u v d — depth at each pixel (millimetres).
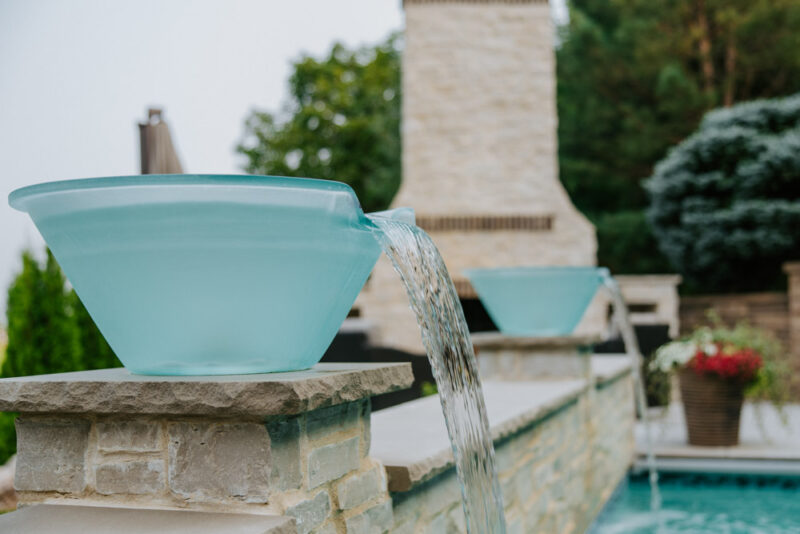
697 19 19312
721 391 7246
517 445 3625
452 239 12016
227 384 1669
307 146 26750
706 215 14742
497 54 12125
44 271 5453
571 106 20141
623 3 19406
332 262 1864
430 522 2654
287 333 1858
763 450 7074
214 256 1704
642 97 19641
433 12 12219
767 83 19125
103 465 1812
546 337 5070
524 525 3676
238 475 1707
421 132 12141
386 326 11820
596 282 5094
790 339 11547
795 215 13953
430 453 2490
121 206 1666
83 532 1596
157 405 1709
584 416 5195
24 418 1893
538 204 11930
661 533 5016
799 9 17812
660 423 7977
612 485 6098
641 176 19812
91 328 5504
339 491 2002
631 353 5715
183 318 1756
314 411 1897
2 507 4469
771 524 5168
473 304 12109
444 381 2189
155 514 1704
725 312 12375
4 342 6035
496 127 12055
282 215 1713
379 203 25297
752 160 14656
